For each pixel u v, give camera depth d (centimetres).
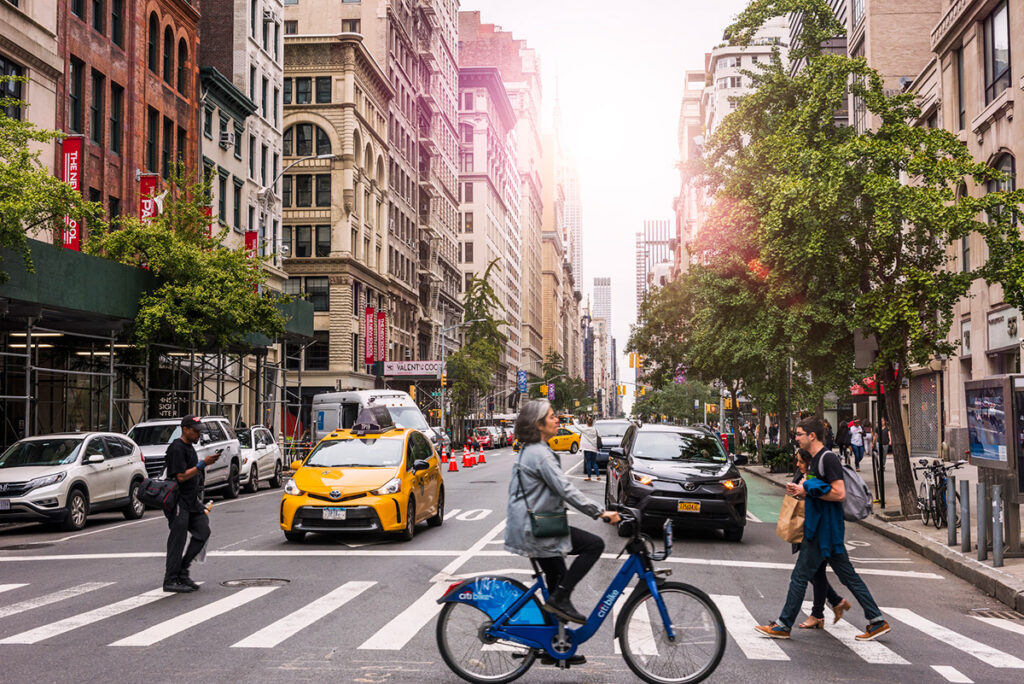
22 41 2769
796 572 859
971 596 1132
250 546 1486
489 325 8188
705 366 3612
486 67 12419
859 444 3491
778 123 2172
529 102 17575
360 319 6612
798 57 2105
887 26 4712
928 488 1727
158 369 3588
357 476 1514
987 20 2947
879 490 2081
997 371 2922
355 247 6631
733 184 2334
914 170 1748
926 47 4681
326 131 6412
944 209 1673
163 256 2794
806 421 866
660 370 5353
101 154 3322
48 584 1148
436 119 9450
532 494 678
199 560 1092
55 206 2008
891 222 1752
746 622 922
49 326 2645
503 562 1288
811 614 912
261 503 2327
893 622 950
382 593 1055
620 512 689
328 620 909
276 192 5394
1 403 2750
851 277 1939
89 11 3262
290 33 7419
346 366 6272
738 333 2533
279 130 5431
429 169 9038
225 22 4850
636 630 691
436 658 756
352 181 6456
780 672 729
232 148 4641
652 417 9712
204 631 862
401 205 7969
